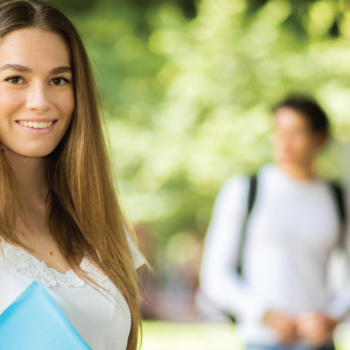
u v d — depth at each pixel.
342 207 5.28
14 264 2.79
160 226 17.09
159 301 19.92
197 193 15.73
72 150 3.32
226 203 5.27
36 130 3.00
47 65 2.99
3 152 2.99
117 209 3.50
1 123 2.97
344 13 11.59
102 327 3.01
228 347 11.79
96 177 3.37
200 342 12.32
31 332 2.57
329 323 4.89
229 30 13.98
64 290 2.91
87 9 12.09
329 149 14.61
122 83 12.80
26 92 2.96
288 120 5.30
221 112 14.52
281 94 14.14
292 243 5.06
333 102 13.53
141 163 14.16
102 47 12.46
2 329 2.56
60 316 2.60
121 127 13.68
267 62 13.99
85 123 3.32
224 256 5.13
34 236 3.05
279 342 4.84
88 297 2.98
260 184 5.21
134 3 12.67
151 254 17.73
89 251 3.24
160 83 13.98
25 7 3.00
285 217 5.10
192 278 24.66
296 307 4.99
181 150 14.41
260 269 5.06
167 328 14.48
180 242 25.92
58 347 2.56
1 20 2.94
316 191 5.25
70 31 3.18
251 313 4.85
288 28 13.39
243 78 14.27
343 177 14.66
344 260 5.36
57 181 3.32
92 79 3.39
